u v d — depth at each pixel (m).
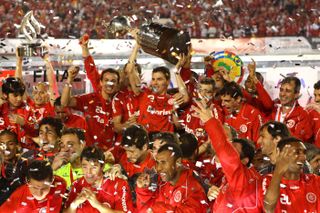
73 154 15.79
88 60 19.31
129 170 16.42
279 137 13.92
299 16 39.84
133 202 15.00
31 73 23.94
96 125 18.94
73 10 40.75
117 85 19.02
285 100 18.70
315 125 18.92
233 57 20.72
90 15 40.75
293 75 24.36
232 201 13.04
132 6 41.91
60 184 14.48
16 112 18.91
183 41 18.77
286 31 39.81
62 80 22.81
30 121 18.92
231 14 40.91
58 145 16.66
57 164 15.74
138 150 15.83
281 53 26.91
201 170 16.27
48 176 13.90
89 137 18.88
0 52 26.58
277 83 24.73
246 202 12.88
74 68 18.62
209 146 17.14
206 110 12.94
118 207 14.42
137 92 19.19
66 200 14.55
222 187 13.45
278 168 12.50
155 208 14.07
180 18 40.94
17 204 14.12
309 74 24.73
